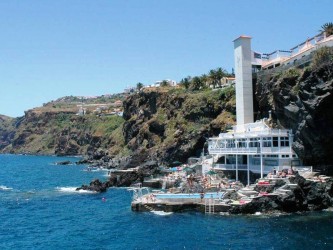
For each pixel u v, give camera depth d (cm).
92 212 7138
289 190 6309
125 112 19888
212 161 9994
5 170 17988
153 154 13912
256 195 6544
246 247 4581
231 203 6431
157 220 6147
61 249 4775
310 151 7231
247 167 8212
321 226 5397
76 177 14088
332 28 9762
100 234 5469
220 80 15825
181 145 12938
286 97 8000
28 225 6184
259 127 8625
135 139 17288
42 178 13962
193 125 13500
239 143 8556
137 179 10900
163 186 9494
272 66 10375
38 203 8325
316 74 7000
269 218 5934
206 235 5150
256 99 9888
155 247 4719
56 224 6219
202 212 6581
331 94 6656
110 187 10681
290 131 7775
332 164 7206
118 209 7319
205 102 13462
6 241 5209
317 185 6475
